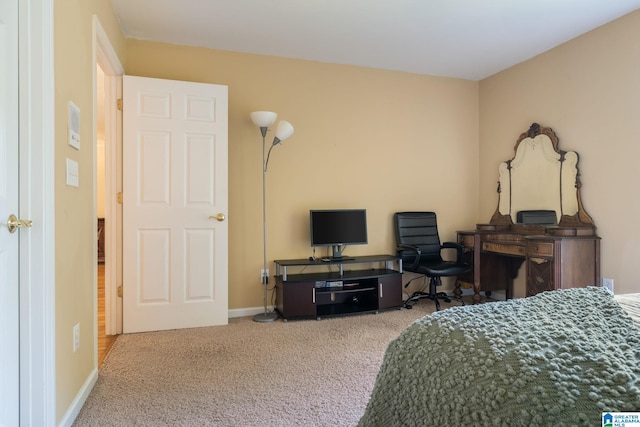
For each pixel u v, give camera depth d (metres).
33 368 1.41
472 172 4.37
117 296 2.97
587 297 1.13
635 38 2.79
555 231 3.10
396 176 4.04
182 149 3.08
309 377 2.12
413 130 4.11
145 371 2.21
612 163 2.95
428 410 0.84
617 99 2.92
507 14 2.85
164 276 3.04
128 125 2.96
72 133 1.74
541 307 1.06
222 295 3.17
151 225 3.01
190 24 2.98
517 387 0.70
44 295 1.43
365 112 3.91
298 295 3.28
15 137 1.38
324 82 3.76
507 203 3.95
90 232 2.01
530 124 3.71
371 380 2.09
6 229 1.32
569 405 0.62
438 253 3.96
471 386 0.77
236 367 2.27
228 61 3.46
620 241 2.89
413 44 3.38
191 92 3.10
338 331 2.97
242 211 3.49
